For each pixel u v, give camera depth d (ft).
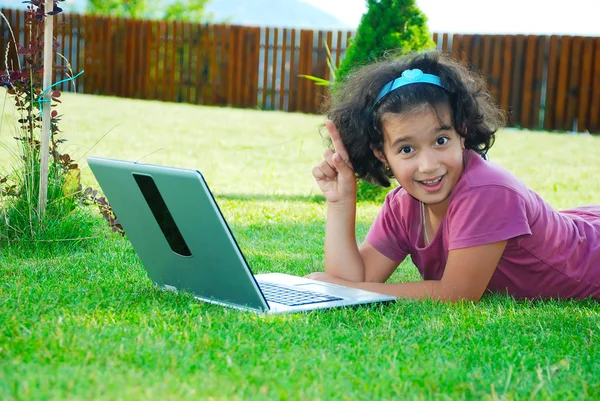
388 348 7.39
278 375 6.42
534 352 7.59
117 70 50.57
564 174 26.21
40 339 7.06
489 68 43.04
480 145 10.19
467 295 9.63
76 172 13.75
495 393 6.17
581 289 10.26
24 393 5.62
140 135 31.35
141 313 8.38
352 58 23.13
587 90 41.47
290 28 47.62
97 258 12.16
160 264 9.65
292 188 22.58
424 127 8.99
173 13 80.28
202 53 49.37
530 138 35.91
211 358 6.83
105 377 6.08
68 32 50.70
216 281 8.94
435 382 6.40
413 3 23.49
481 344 7.79
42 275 10.69
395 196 10.85
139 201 9.05
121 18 50.06
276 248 13.93
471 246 9.36
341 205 10.55
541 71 42.16
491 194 9.36
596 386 6.56
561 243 10.10
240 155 28.45
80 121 33.65
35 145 13.38
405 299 9.70
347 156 10.23
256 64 48.57
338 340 7.66
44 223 13.00
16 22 49.90
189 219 8.41
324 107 13.12
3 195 13.20
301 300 9.20
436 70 9.23
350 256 10.55
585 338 8.21
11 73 13.05
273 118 40.37
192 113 40.47
